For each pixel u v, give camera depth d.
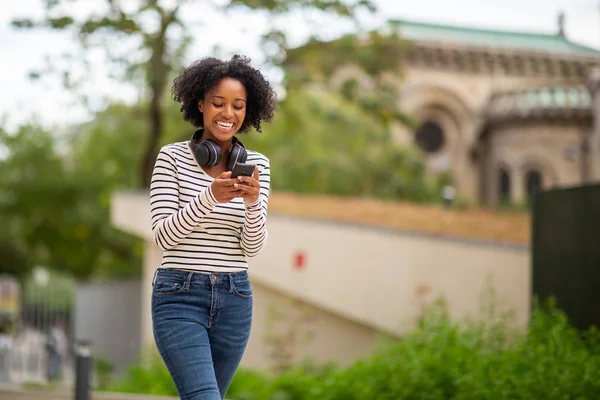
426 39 38.47
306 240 13.49
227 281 3.92
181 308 3.87
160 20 19.22
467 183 38.50
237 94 4.02
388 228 12.62
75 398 9.43
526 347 7.84
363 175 28.42
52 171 29.14
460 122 38.81
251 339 14.16
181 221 3.75
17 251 35.25
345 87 21.53
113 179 29.33
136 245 30.48
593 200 8.02
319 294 13.29
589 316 8.03
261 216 3.89
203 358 3.82
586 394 6.39
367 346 13.48
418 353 8.64
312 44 19.58
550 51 39.25
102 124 27.59
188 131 21.83
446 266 11.91
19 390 11.62
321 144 27.92
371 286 12.75
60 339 28.42
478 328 9.28
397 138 37.28
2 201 29.47
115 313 20.89
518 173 35.59
